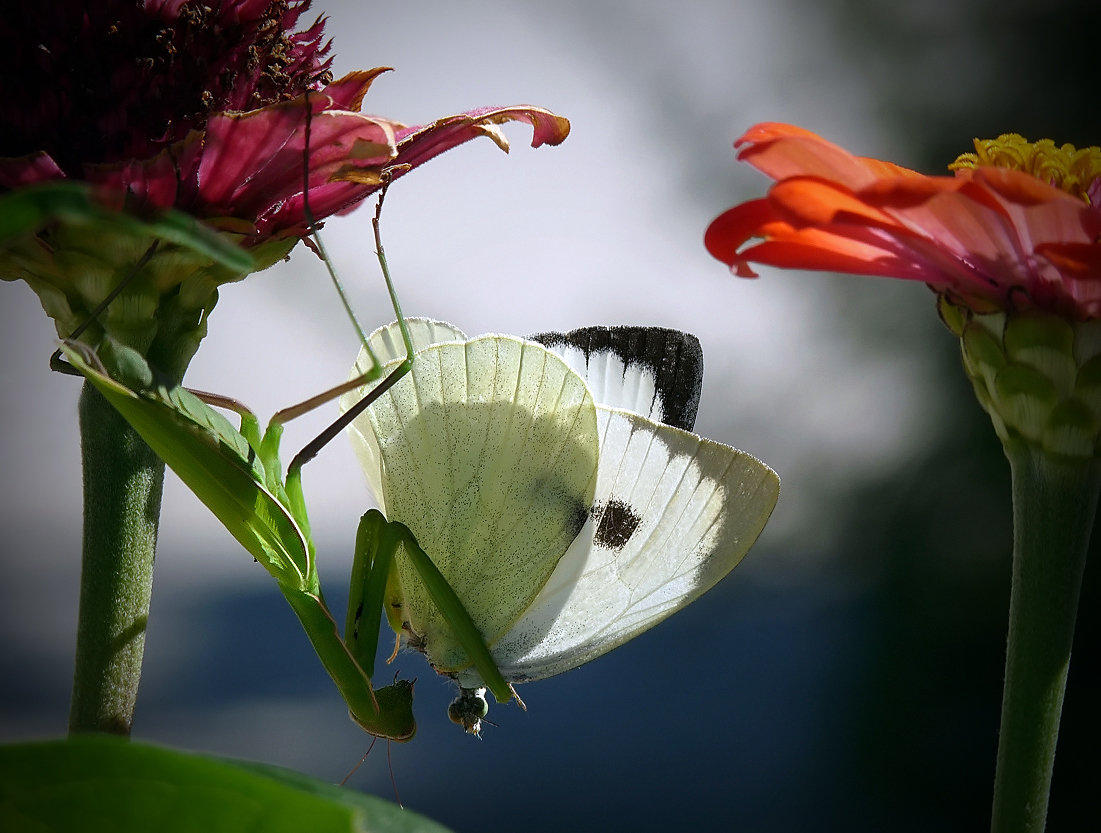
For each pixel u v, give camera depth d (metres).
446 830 0.17
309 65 0.23
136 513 0.22
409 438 0.24
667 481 0.24
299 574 0.23
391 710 0.24
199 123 0.22
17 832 0.14
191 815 0.14
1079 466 0.21
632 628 0.24
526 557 0.25
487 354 0.24
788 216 0.21
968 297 0.22
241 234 0.22
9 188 0.21
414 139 0.22
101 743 0.14
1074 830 0.52
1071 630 0.21
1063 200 0.20
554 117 0.23
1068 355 0.21
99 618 0.22
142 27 0.22
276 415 0.22
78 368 0.21
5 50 0.21
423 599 0.25
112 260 0.21
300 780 0.18
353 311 0.22
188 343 0.22
